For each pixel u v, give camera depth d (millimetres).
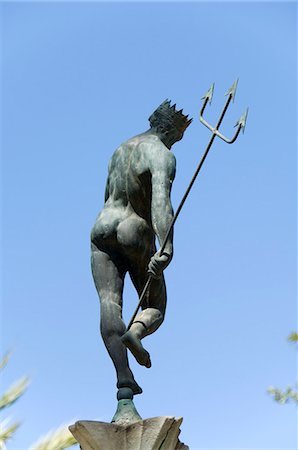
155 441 10039
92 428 10078
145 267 11109
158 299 11086
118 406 10500
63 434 12859
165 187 10680
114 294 10984
